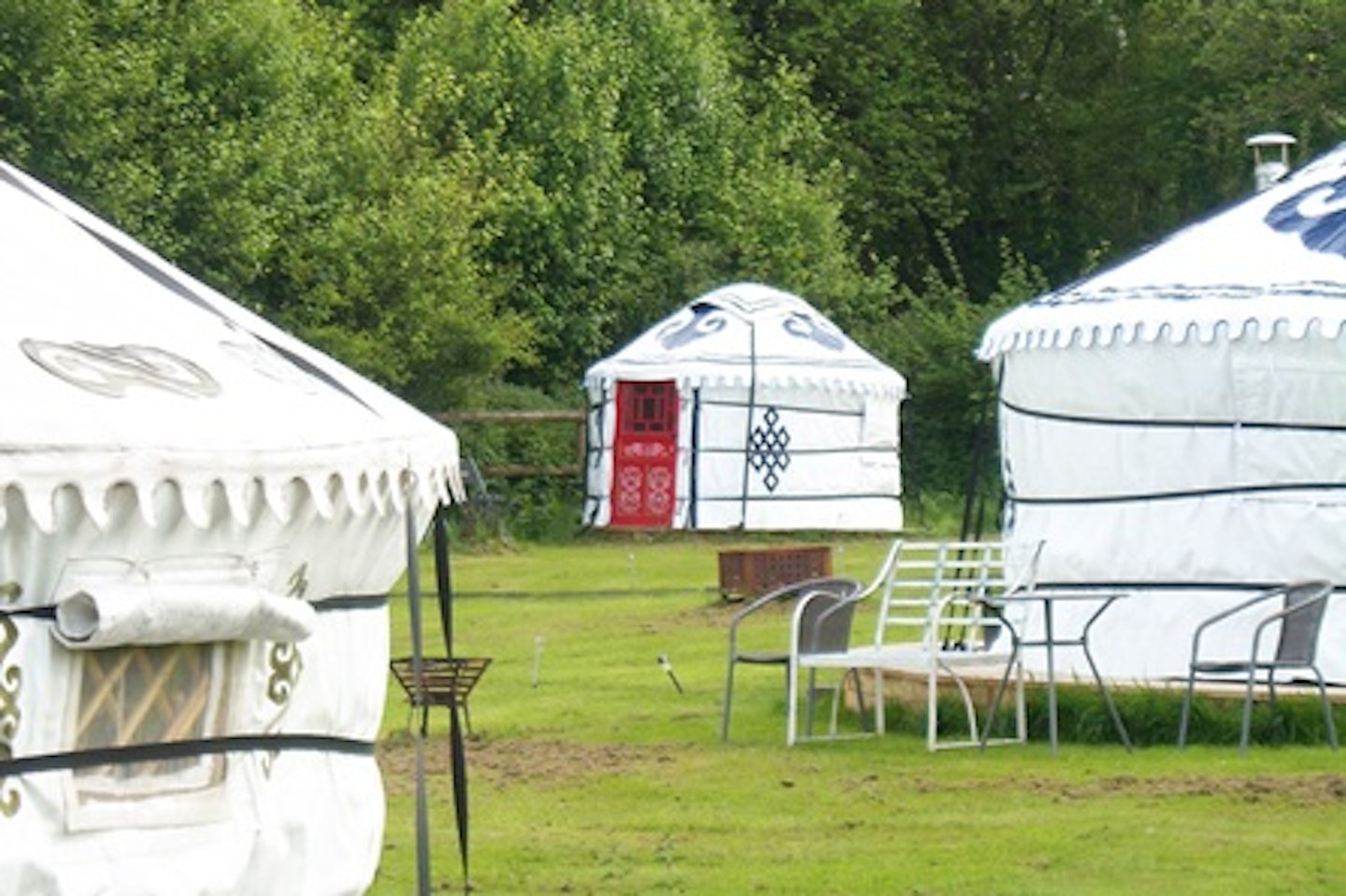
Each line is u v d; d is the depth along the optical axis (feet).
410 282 172.45
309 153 171.22
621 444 182.60
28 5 152.66
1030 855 58.13
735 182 222.07
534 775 70.54
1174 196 278.67
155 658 41.04
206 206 160.76
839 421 184.03
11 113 153.48
